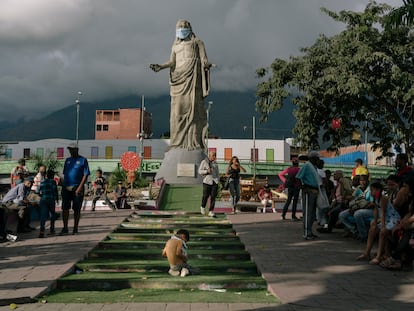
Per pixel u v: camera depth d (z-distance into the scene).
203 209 13.77
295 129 21.14
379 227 7.79
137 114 71.19
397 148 20.95
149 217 13.63
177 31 23.33
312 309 5.01
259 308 5.09
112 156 62.69
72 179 10.83
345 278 6.52
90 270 7.43
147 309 5.10
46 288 5.98
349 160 62.50
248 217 14.56
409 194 7.47
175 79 22.89
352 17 18.84
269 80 20.45
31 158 54.03
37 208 13.66
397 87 17.41
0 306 5.23
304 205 10.16
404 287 6.04
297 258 7.92
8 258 7.91
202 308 5.13
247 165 54.69
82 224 12.48
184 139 22.69
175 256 6.98
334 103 19.83
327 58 18.83
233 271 7.44
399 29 17.75
